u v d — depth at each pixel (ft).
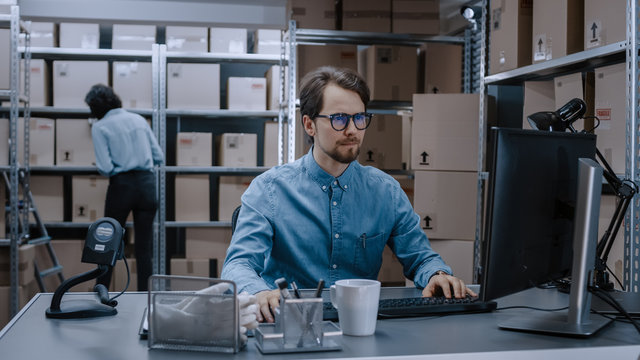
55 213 12.92
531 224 3.32
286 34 11.45
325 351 2.86
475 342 3.03
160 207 13.01
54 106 12.94
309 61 11.07
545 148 3.42
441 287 4.11
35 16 11.45
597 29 6.39
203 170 13.16
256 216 4.61
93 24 13.15
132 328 3.42
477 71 11.56
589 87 6.70
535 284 3.42
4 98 11.85
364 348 2.91
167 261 14.69
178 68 13.21
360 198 4.81
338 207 4.75
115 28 13.16
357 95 4.34
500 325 3.33
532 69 7.52
